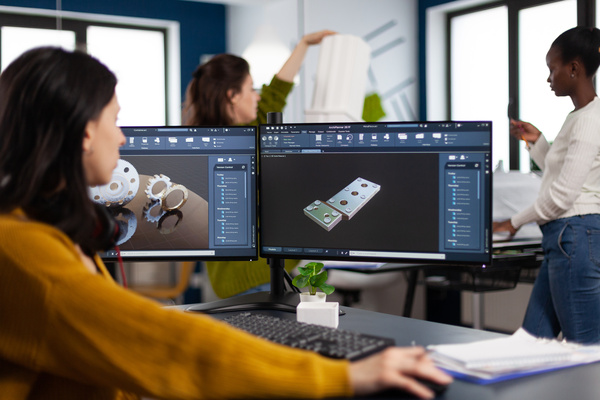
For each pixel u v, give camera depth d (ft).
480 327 9.59
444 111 17.95
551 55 7.24
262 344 2.31
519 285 12.57
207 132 4.66
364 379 2.28
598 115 6.72
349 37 7.43
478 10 16.87
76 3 15.12
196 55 16.90
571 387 2.73
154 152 4.67
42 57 2.50
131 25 16.11
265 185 4.66
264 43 14.11
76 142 2.51
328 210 4.54
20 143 2.46
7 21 14.42
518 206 9.27
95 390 2.61
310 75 16.08
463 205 4.27
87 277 2.29
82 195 2.54
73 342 2.21
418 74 18.04
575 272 6.75
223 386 2.20
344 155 4.49
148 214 4.69
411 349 2.55
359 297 11.37
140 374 2.20
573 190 6.69
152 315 2.25
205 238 4.71
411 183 4.36
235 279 6.11
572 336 6.83
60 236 2.44
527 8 15.53
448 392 2.66
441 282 9.63
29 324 2.23
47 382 2.56
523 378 2.86
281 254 4.66
